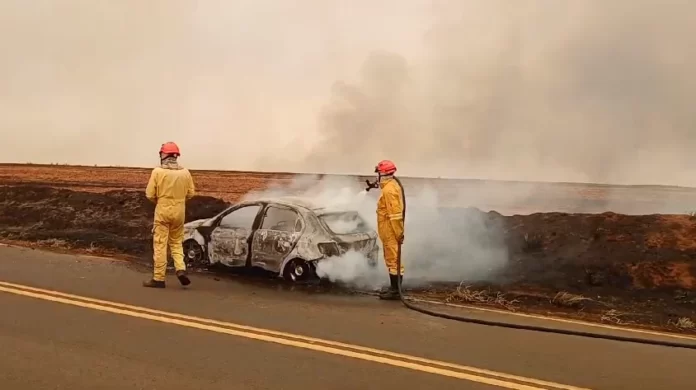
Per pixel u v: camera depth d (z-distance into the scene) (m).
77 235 13.75
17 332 6.16
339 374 5.13
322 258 9.41
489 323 7.18
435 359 5.62
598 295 9.15
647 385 5.11
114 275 9.51
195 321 6.73
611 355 6.00
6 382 4.80
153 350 5.67
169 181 8.73
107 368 5.17
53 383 4.80
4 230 15.02
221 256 10.36
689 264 9.71
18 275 9.15
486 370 5.34
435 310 7.89
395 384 4.92
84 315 6.86
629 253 10.37
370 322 7.05
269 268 9.88
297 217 9.86
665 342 6.52
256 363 5.37
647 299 8.97
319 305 7.94
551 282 9.77
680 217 11.50
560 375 5.29
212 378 4.97
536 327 7.02
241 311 7.36
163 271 8.73
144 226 15.74
